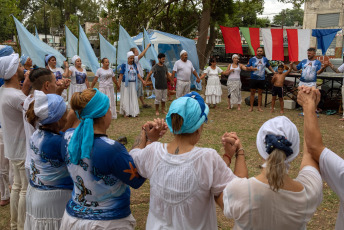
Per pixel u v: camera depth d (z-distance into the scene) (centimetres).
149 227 197
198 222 185
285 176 162
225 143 219
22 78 340
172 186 183
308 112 191
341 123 843
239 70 982
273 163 156
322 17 2516
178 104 183
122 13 1847
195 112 183
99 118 209
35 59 874
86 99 202
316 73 870
